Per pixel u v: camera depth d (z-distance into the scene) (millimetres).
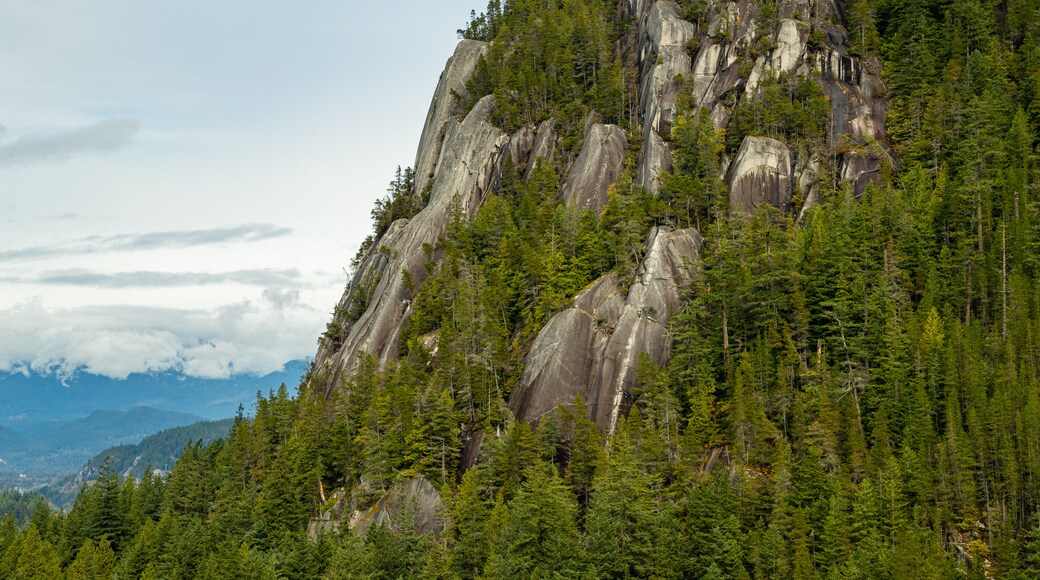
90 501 125562
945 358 88750
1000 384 85938
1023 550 73750
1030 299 94812
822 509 78375
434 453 105000
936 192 112250
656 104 145875
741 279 102438
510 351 117125
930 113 126562
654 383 97812
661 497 88062
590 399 106062
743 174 127500
